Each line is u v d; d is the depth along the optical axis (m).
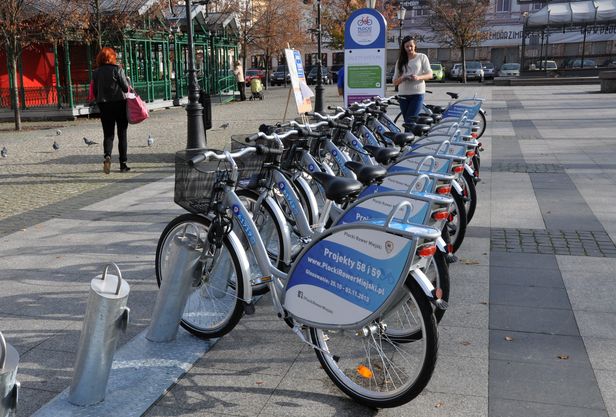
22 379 3.45
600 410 3.07
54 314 4.34
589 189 8.06
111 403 3.19
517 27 54.34
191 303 4.07
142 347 3.80
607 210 6.98
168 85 27.22
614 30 44.16
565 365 3.52
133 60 25.69
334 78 50.62
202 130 11.06
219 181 3.69
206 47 30.41
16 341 3.91
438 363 3.57
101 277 3.29
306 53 57.81
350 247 2.97
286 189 4.48
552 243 5.79
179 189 3.80
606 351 3.68
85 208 7.55
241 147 4.41
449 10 40.72
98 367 3.13
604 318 4.14
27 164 11.28
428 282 2.90
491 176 9.03
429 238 2.76
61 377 3.48
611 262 5.25
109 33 22.58
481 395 3.24
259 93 30.70
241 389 3.36
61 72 26.05
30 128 18.62
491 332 3.96
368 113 7.69
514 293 4.59
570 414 3.05
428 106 10.32
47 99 21.95
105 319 3.09
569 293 4.58
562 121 16.25
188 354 3.72
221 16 31.69
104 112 9.72
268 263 3.53
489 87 34.88
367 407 3.16
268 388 3.37
